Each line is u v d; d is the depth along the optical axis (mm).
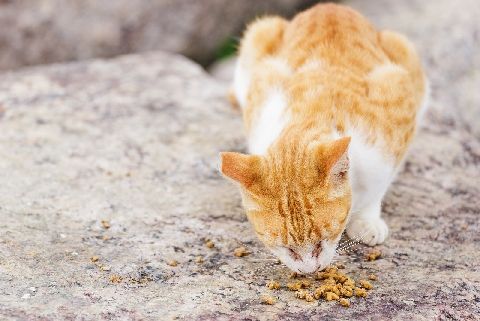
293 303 1227
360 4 2316
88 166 1498
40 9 2102
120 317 1190
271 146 1272
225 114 1668
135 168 1504
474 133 1803
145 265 1286
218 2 2207
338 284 1252
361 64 1414
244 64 1543
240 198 1436
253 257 1312
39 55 2123
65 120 1620
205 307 1214
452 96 1864
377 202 1374
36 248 1297
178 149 1560
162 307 1212
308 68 1397
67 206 1396
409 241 1357
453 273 1288
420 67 1529
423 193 1472
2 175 1453
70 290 1229
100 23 2129
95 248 1312
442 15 2121
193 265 1293
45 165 1491
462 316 1215
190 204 1420
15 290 1219
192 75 1807
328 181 1223
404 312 1214
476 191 1483
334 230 1243
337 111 1312
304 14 1535
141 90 1733
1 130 1574
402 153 1375
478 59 1979
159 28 2166
